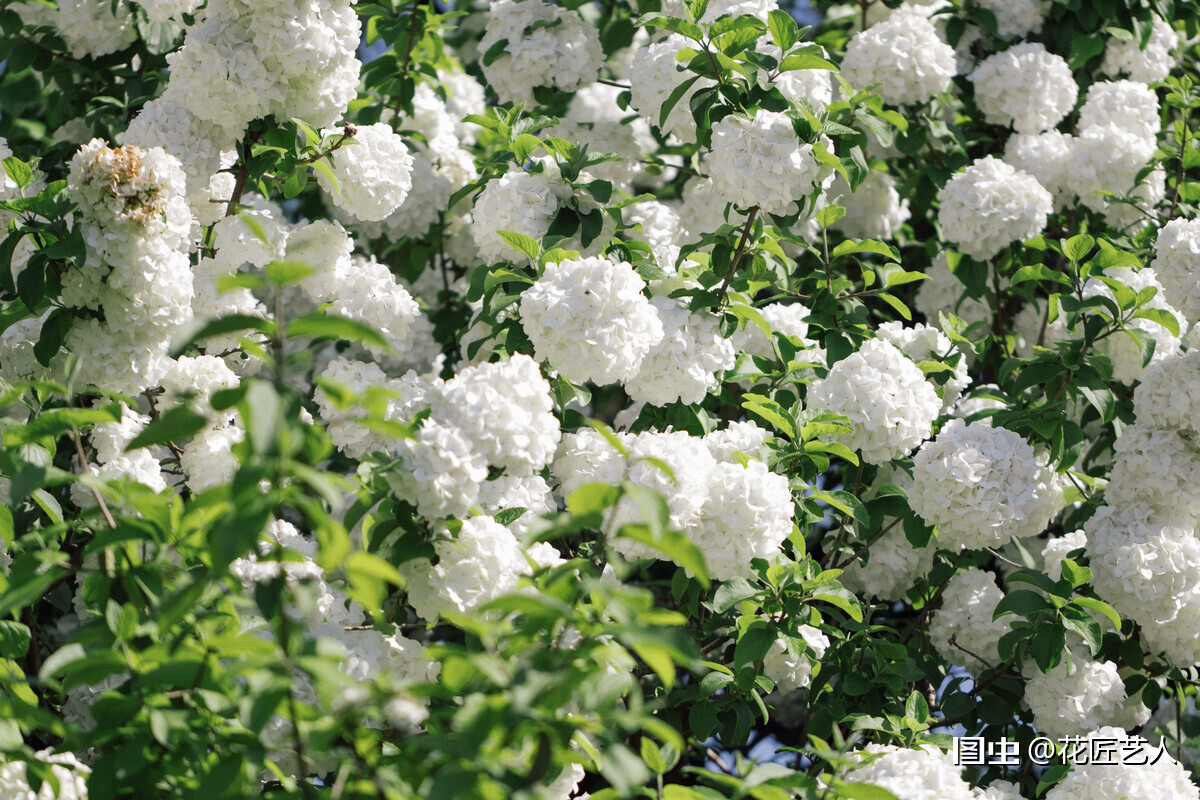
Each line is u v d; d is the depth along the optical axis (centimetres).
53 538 283
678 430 401
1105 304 401
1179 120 536
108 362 327
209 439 341
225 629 239
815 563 356
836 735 350
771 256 414
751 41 381
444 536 280
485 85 607
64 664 211
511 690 192
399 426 209
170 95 390
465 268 595
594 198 401
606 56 541
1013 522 385
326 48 374
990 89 550
